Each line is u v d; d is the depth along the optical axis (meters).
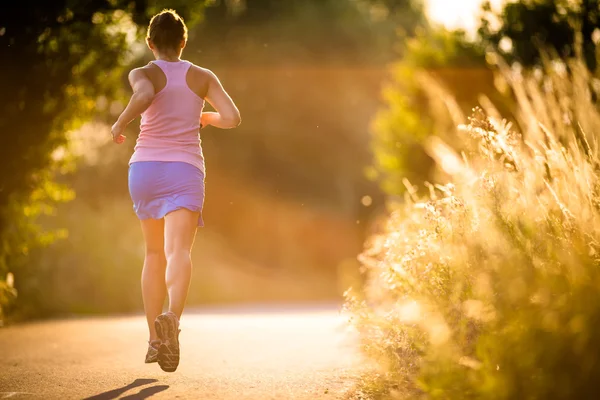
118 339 14.80
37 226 18.83
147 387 8.66
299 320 20.16
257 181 61.97
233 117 9.42
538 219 8.05
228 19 57.25
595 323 6.57
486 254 7.76
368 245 11.55
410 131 21.08
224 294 46.81
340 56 60.22
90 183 48.25
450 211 8.78
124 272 35.97
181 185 9.09
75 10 16.70
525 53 18.52
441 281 8.27
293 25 58.69
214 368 10.25
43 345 13.69
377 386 8.39
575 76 9.77
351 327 9.35
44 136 17.44
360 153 63.03
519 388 6.59
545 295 6.95
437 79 20.47
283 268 59.78
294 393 8.21
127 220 38.72
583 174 8.42
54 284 31.91
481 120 9.30
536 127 9.52
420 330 8.45
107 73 18.41
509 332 6.85
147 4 17.48
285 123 60.56
